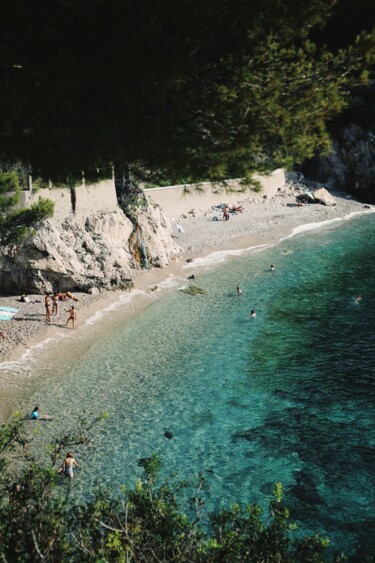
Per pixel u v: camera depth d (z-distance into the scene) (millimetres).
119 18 10680
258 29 11258
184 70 11344
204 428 29500
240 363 36844
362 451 27094
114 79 11000
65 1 10297
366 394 32219
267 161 12883
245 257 61844
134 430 29359
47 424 29500
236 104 11617
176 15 10758
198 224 72188
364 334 40438
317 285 52188
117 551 10633
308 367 35875
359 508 23453
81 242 49844
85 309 45312
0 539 10102
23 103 10453
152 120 11414
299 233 71125
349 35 12555
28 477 12766
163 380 34719
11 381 33844
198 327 43094
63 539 10336
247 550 11719
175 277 55312
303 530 22344
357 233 70625
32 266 46156
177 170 12328
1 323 41500
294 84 12094
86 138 11211
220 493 24531
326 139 12758
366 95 90188
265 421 30016
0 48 10180
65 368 36094
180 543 11367
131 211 56656
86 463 26531
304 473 25703
